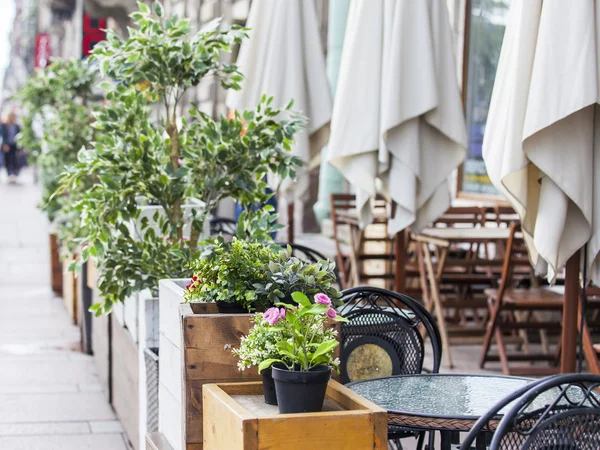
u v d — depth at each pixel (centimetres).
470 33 1079
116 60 462
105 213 450
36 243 1677
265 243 443
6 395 645
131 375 498
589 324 625
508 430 249
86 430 563
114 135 463
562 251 420
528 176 448
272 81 655
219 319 296
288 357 261
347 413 249
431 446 368
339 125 548
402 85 533
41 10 3177
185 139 491
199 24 1538
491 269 786
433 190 555
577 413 251
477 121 1062
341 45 1059
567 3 397
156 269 456
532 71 406
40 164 962
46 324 917
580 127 409
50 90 922
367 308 396
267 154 464
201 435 296
